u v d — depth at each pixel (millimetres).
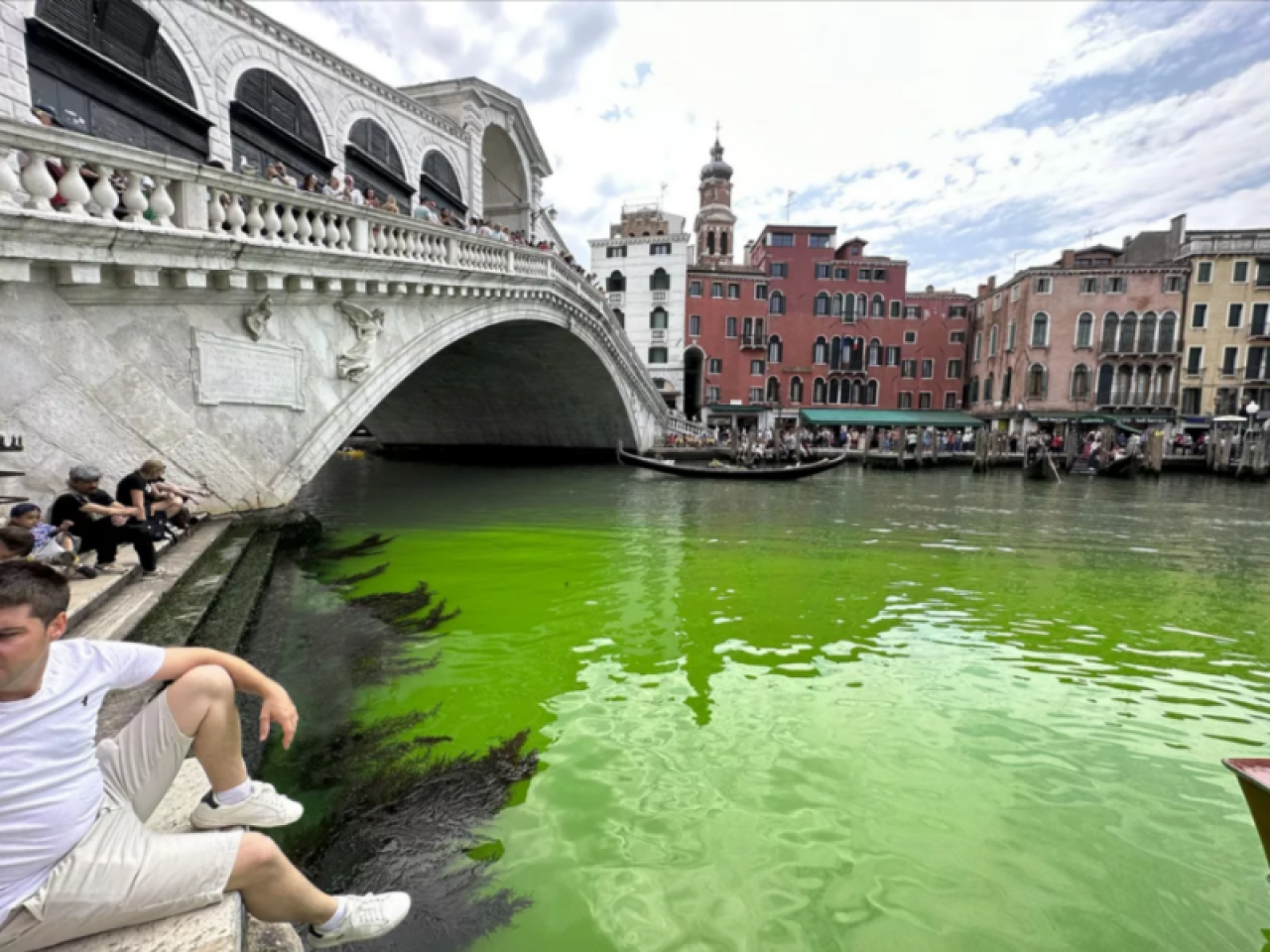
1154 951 2561
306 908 1939
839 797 3514
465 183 18859
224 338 7801
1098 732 4297
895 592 7543
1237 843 3219
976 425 37750
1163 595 7547
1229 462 25500
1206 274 33219
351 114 14031
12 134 5145
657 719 4355
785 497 17266
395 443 30266
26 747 1513
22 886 1520
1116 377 34250
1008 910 2740
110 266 6285
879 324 39594
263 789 2129
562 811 3324
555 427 27203
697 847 3082
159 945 1592
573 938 2518
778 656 5496
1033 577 8352
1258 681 5117
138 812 1875
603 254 37594
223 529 7391
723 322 38156
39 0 7395
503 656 5371
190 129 9836
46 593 1575
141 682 1868
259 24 11344
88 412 6371
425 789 3463
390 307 10742
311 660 5168
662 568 8547
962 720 4438
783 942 2535
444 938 2480
